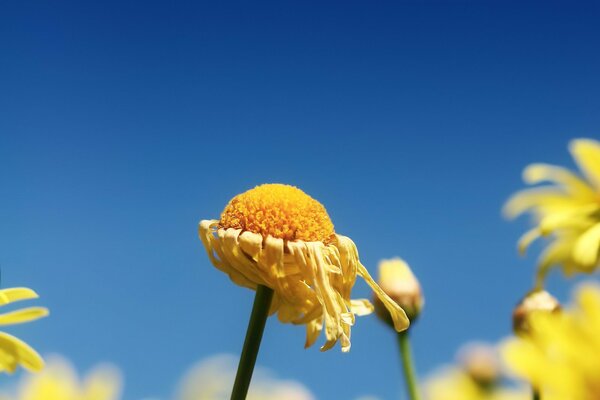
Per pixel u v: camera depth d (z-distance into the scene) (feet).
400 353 0.63
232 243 0.50
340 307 0.50
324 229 0.52
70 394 0.62
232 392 0.49
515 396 0.67
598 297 0.56
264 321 0.50
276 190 0.51
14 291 0.51
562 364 0.55
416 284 0.64
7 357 0.49
